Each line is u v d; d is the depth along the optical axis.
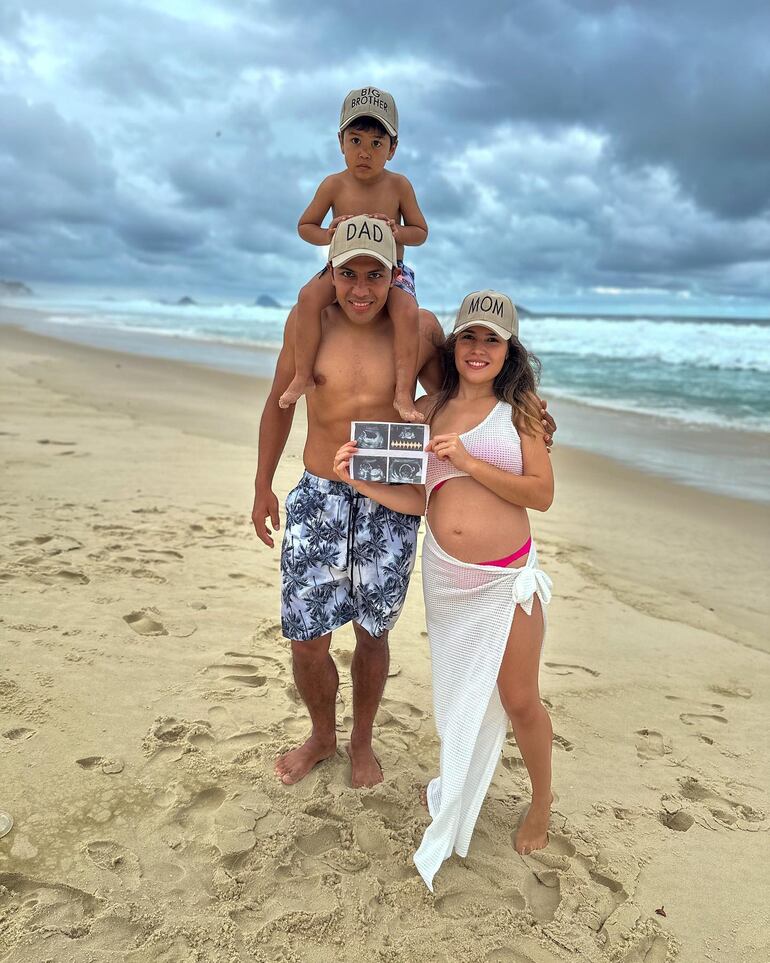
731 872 2.89
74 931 2.42
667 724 3.88
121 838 2.81
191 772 3.19
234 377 16.30
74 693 3.66
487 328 2.68
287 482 7.59
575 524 7.15
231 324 40.44
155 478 7.39
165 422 10.59
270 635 4.39
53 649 4.03
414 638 4.60
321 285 2.91
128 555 5.38
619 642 4.75
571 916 2.62
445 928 2.55
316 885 2.68
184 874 2.67
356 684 3.25
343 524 2.99
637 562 6.22
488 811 3.15
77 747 3.28
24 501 6.42
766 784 3.44
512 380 2.79
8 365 16.12
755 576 6.01
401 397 2.83
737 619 5.22
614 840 3.03
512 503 2.73
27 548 5.34
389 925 2.55
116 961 2.33
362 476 2.73
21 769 3.12
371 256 2.70
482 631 2.70
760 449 10.42
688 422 12.44
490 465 2.68
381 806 3.13
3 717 3.44
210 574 5.16
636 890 2.78
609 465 9.41
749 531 7.07
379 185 3.51
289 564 3.05
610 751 3.63
